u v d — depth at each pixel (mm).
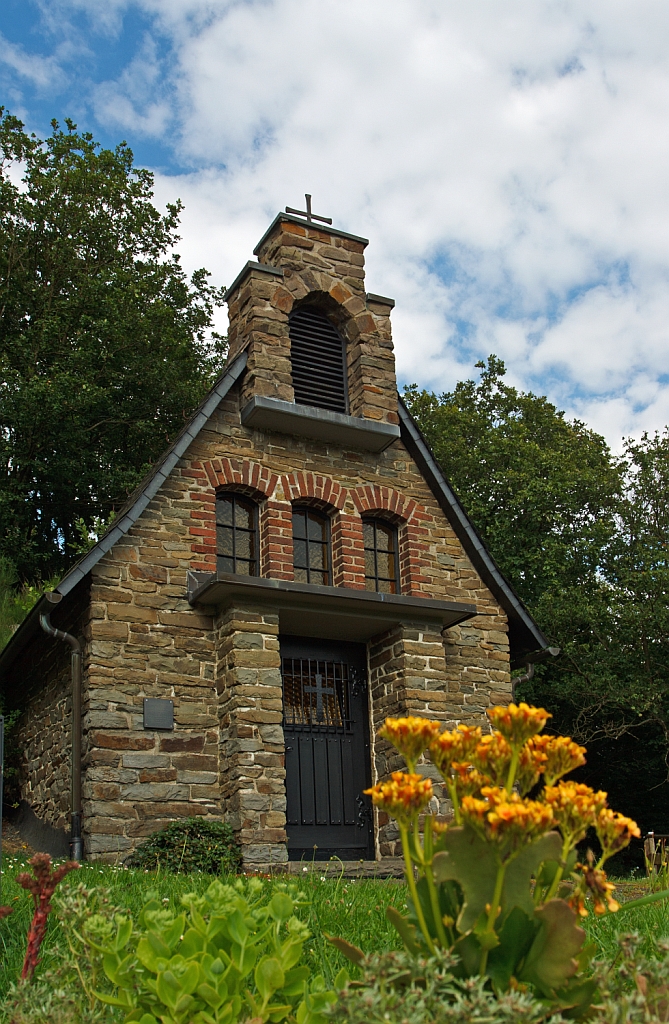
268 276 13664
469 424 28188
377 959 3010
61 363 23406
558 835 3121
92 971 3725
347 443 13828
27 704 14055
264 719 11375
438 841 3348
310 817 12180
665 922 5773
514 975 3158
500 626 14273
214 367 27625
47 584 18047
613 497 25219
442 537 14219
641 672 22109
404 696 12500
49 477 23828
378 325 14438
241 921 3783
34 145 25969
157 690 11539
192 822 10742
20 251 24516
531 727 3338
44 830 12258
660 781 23172
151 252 27594
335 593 11984
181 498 12414
